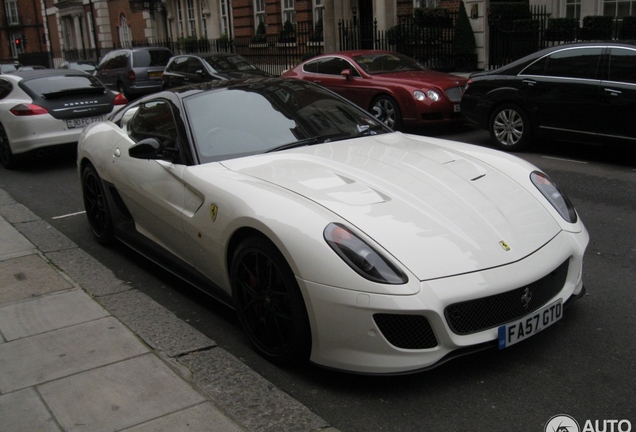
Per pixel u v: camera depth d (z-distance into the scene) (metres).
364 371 3.09
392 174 3.80
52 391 3.25
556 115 8.69
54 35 50.88
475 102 9.64
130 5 34.66
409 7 19.22
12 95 9.66
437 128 11.05
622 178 7.48
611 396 3.10
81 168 5.80
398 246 3.13
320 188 3.57
